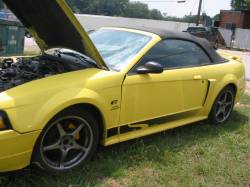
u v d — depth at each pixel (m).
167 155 4.43
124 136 4.29
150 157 4.33
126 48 4.53
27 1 4.00
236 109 6.95
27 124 3.27
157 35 4.75
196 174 4.12
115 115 4.06
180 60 4.95
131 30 4.93
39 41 4.90
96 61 4.09
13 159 3.28
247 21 37.97
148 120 4.50
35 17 4.30
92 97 3.73
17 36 10.77
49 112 3.40
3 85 3.55
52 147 3.62
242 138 5.35
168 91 4.64
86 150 3.91
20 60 4.71
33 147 3.39
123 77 4.09
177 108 4.88
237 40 33.56
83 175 3.78
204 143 5.00
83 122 3.80
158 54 4.63
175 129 5.39
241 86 6.12
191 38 5.25
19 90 3.40
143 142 4.67
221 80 5.56
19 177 3.57
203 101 5.33
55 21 4.02
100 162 4.07
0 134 3.13
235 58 6.31
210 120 5.73
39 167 3.57
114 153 4.30
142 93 4.30
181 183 3.88
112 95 3.96
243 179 4.13
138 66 4.32
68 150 3.77
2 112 3.18
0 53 10.34
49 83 3.60
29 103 3.32
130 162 4.17
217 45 31.53
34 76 3.86
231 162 4.52
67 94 3.56
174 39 4.95
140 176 3.93
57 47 4.73
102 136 4.04
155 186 3.78
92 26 41.03
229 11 38.78
